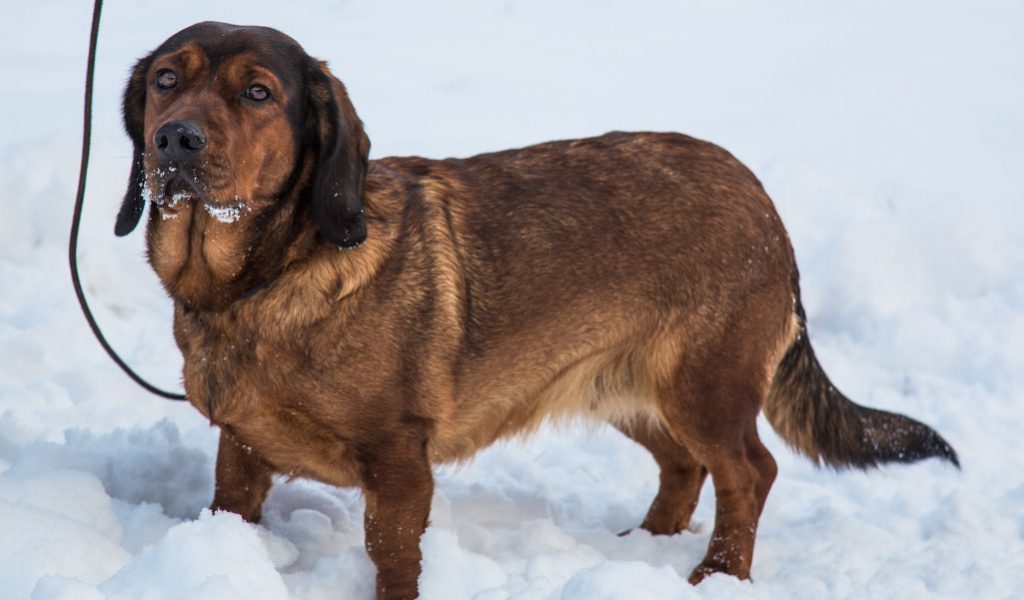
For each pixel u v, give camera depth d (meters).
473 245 5.97
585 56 17.42
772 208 6.71
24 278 9.50
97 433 7.25
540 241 6.11
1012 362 9.77
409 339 5.65
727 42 18.55
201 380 5.61
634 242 6.28
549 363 6.25
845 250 11.00
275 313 5.43
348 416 5.57
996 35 18.97
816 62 17.39
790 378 7.01
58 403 7.85
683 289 6.36
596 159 6.43
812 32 19.22
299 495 6.70
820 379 7.00
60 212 10.01
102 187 10.27
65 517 5.29
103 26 16.95
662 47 18.12
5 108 12.63
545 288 6.10
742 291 6.43
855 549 6.67
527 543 6.36
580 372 6.41
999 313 10.54
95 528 5.57
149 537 5.80
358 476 5.75
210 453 7.27
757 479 6.50
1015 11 20.62
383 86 15.02
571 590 5.00
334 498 6.73
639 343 6.45
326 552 6.18
